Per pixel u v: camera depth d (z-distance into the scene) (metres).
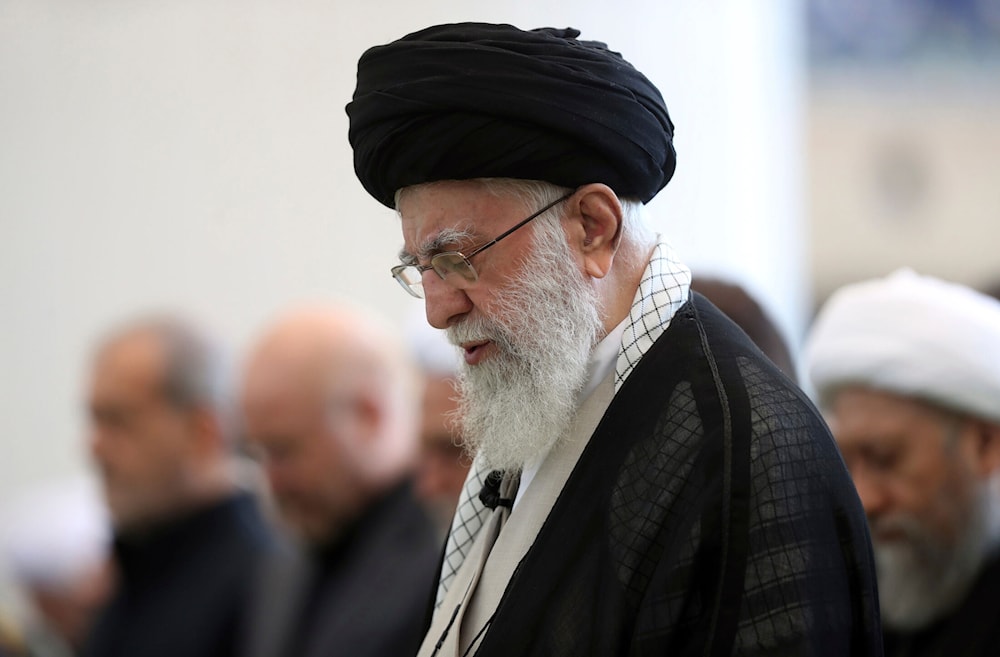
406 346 11.61
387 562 7.37
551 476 4.09
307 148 14.27
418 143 3.91
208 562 8.95
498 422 4.10
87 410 9.45
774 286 13.47
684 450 3.71
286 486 7.89
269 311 14.30
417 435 7.43
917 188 16.38
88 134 14.74
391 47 3.99
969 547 5.64
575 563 3.77
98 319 14.73
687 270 4.19
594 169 3.96
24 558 10.84
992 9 16.36
